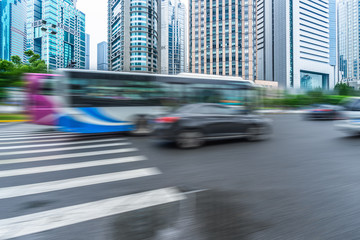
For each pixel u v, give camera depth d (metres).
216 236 2.01
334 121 14.88
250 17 77.75
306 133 9.05
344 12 174.50
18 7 163.88
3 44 154.38
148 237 2.00
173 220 2.29
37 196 2.93
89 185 3.33
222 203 2.69
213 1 81.25
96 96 7.87
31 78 9.79
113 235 2.03
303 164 4.45
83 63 166.38
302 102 30.69
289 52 113.44
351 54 169.00
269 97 28.67
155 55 93.50
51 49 131.62
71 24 156.75
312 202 2.72
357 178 3.61
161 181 3.50
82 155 5.32
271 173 3.88
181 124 5.90
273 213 2.44
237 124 6.70
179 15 159.88
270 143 6.76
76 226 2.19
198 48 83.81
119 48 95.00
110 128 8.05
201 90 9.02
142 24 87.69
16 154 5.45
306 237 2.00
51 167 4.31
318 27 122.44
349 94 31.12
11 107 16.98
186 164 4.47
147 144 6.73
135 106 8.39
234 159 4.86
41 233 2.07
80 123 7.66
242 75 78.19
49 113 9.72
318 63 123.38
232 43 79.19
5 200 2.80
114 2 101.06
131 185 3.33
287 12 113.31
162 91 8.74
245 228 2.14
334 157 5.04
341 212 2.46
